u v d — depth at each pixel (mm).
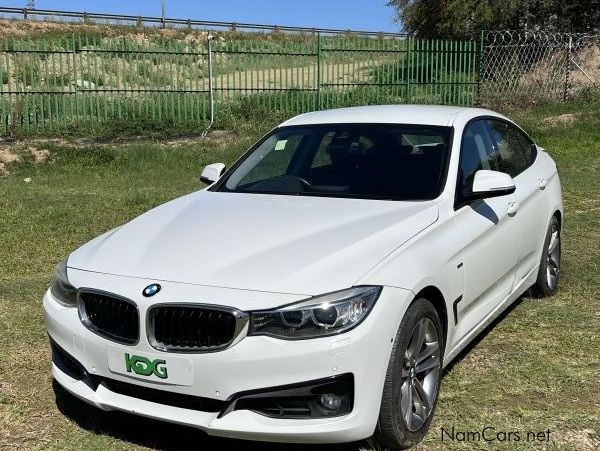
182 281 3303
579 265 6691
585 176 11289
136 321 3264
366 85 17578
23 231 7914
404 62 18172
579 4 24141
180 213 4258
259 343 3076
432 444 3514
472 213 4281
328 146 4801
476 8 24453
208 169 5066
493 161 4984
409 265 3479
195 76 16719
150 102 15883
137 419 3826
